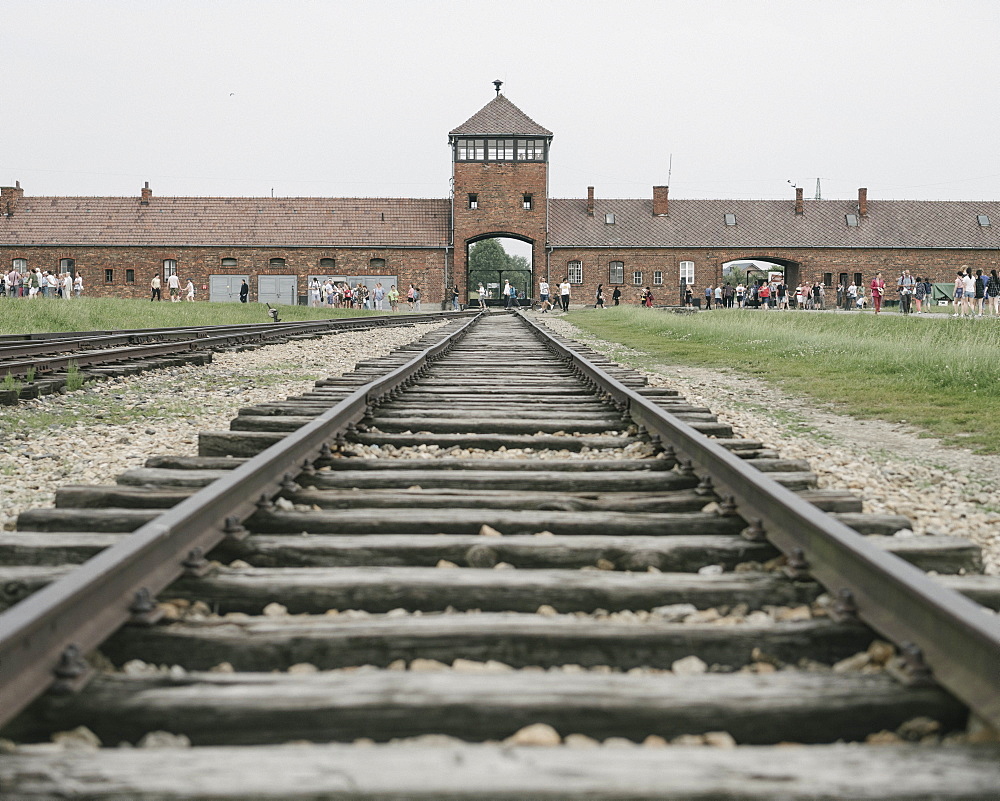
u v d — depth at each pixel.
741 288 62.19
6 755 2.28
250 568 3.74
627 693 2.61
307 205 67.69
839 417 10.12
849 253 68.31
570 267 67.12
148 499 4.71
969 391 11.69
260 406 7.95
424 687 2.63
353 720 2.54
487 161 66.00
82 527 4.29
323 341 22.55
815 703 2.60
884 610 3.04
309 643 3.02
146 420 9.30
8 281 49.53
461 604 3.52
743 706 2.58
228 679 2.69
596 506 4.84
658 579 3.61
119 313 26.53
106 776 2.15
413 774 2.17
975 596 3.49
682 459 5.71
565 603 3.52
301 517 4.44
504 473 5.42
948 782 2.17
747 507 4.39
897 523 4.46
